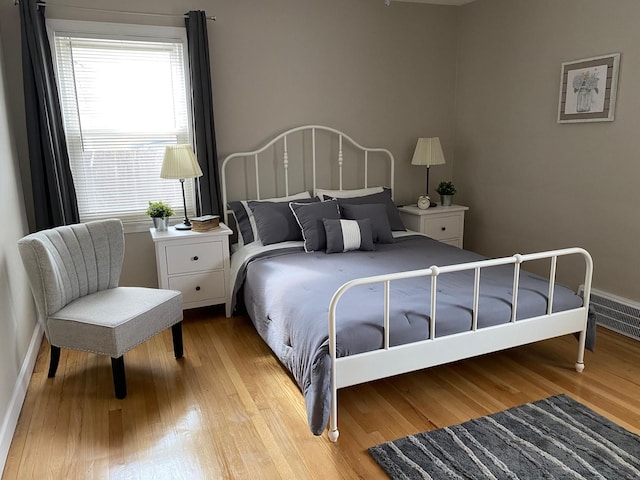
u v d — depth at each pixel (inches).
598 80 129.2
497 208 169.3
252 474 77.3
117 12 135.0
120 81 139.6
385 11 165.6
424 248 138.7
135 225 146.6
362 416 93.1
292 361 94.3
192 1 141.3
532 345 123.3
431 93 178.9
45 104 126.3
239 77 150.3
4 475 77.4
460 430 87.5
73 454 82.4
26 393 101.7
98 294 111.7
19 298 109.5
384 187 173.0
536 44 147.9
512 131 159.8
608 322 131.3
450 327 92.8
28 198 134.0
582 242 139.7
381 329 87.1
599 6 128.0
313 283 108.3
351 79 165.0
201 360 116.5
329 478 76.3
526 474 76.0
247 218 147.3
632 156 123.6
